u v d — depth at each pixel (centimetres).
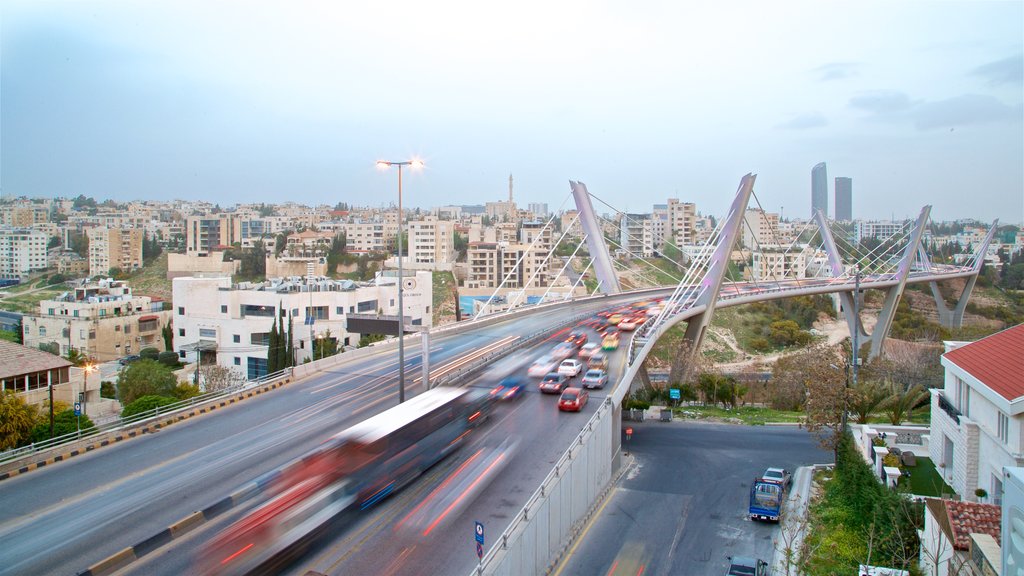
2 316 11594
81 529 2386
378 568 2170
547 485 2788
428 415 3014
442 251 18350
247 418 3781
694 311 7662
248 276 17762
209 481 2819
